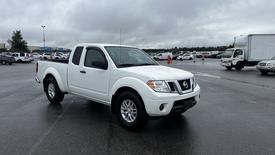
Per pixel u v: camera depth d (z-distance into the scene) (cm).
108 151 409
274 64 1875
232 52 2566
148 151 412
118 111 540
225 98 889
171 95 485
